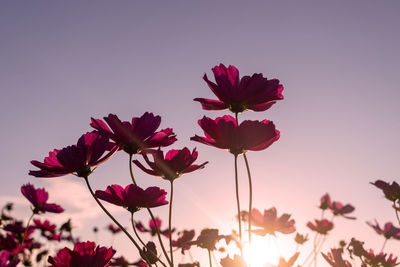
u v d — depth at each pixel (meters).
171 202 0.53
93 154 0.55
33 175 0.56
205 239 0.57
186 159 0.57
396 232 0.96
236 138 0.55
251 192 0.53
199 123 0.57
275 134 0.56
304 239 1.00
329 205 1.49
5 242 1.34
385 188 0.68
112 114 0.57
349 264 0.56
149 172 0.58
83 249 0.55
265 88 0.59
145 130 0.58
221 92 0.60
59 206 1.19
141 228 0.98
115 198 0.56
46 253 1.57
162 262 0.52
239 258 0.51
